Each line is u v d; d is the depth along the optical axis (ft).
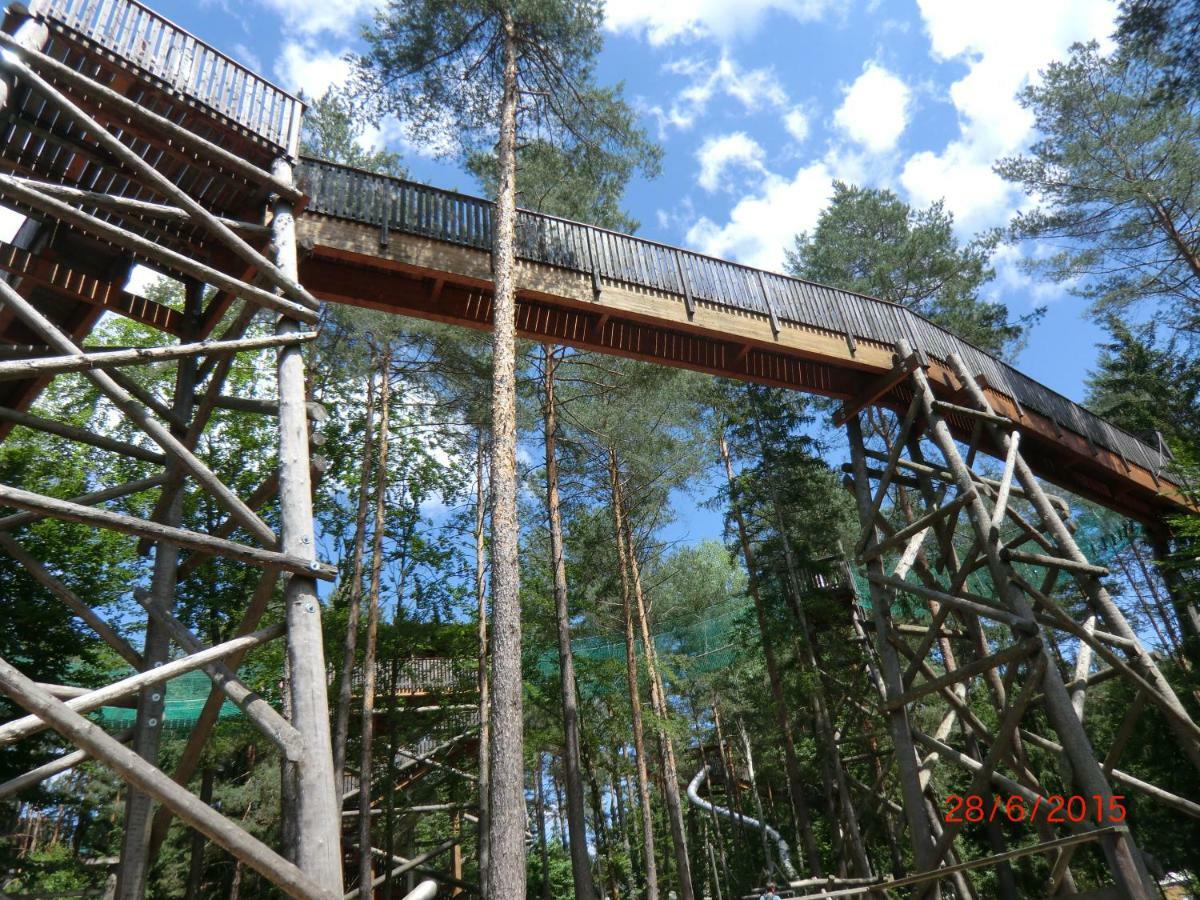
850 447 35.81
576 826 37.81
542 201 41.86
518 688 21.65
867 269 59.11
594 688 53.98
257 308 20.39
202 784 40.14
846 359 34.22
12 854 31.83
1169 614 66.03
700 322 31.71
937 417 32.12
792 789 45.06
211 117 19.69
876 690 44.34
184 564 19.77
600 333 31.63
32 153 19.86
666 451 48.70
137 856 15.26
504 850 19.35
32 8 16.96
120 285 21.88
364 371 44.98
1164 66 37.47
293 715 12.70
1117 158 54.19
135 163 16.94
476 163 40.24
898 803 48.44
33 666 32.96
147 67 18.63
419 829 56.34
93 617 16.58
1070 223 55.01
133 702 17.16
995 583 27.78
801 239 63.31
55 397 45.80
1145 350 58.95
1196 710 49.49
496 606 22.40
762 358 34.42
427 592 46.34
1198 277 52.03
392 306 28.66
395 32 32.30
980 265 57.72
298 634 13.51
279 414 16.40
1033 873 48.73
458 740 47.60
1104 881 47.11
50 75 16.78
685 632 67.67
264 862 10.96
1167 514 51.47
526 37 34.22
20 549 16.81
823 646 48.88
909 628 32.24
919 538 31.27
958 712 28.14
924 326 38.09
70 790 42.63
